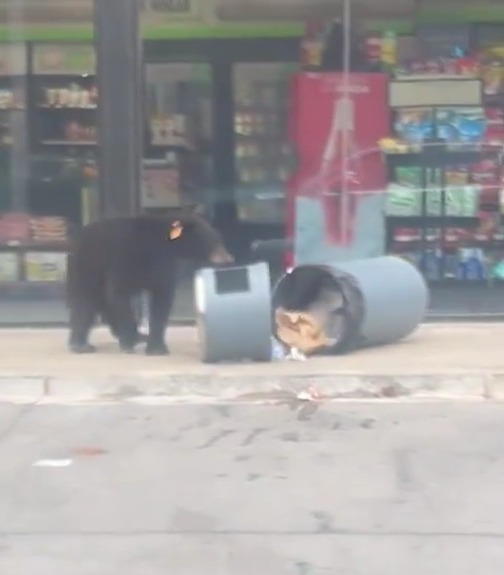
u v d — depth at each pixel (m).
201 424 11.27
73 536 8.48
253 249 15.50
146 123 15.15
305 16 15.27
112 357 13.08
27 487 9.54
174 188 15.28
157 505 9.09
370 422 11.24
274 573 7.79
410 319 13.42
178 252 12.72
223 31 15.16
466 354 13.15
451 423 11.18
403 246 15.60
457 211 15.55
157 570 7.86
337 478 9.66
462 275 15.55
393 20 15.36
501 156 15.46
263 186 15.41
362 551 8.15
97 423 11.34
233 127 15.30
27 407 11.92
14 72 15.36
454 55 15.38
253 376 12.09
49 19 15.20
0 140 15.48
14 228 15.55
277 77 15.30
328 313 13.10
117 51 14.70
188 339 14.21
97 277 13.15
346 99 15.41
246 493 9.33
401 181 15.55
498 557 8.02
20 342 14.22
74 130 15.34
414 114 15.48
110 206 14.86
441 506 9.00
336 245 15.57
